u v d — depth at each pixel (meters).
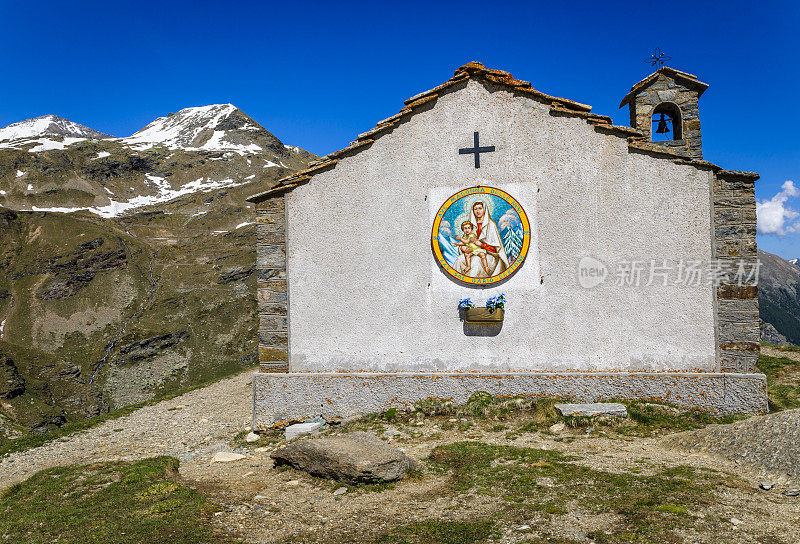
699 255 12.50
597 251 12.92
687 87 15.04
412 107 13.71
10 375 97.75
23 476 11.60
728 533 6.19
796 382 16.67
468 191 13.47
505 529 6.72
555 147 13.17
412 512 7.53
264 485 9.05
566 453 10.12
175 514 7.55
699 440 10.20
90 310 141.25
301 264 14.11
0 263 154.75
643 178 12.77
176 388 114.19
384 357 13.67
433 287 13.55
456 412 13.05
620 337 12.77
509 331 13.20
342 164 14.01
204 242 190.50
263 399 13.88
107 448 13.77
